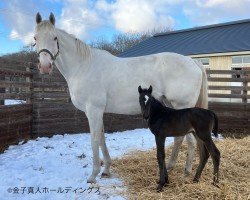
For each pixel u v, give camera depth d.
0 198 4.08
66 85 8.63
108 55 4.96
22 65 7.47
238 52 14.45
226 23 20.06
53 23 4.63
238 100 12.05
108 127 9.19
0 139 6.49
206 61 16.22
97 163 4.78
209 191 4.13
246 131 9.35
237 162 5.62
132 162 5.65
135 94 4.77
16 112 7.10
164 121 4.35
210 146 4.31
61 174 5.11
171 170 5.07
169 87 4.76
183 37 21.06
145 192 4.26
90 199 4.10
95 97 4.72
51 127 8.24
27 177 4.90
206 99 5.05
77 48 4.79
